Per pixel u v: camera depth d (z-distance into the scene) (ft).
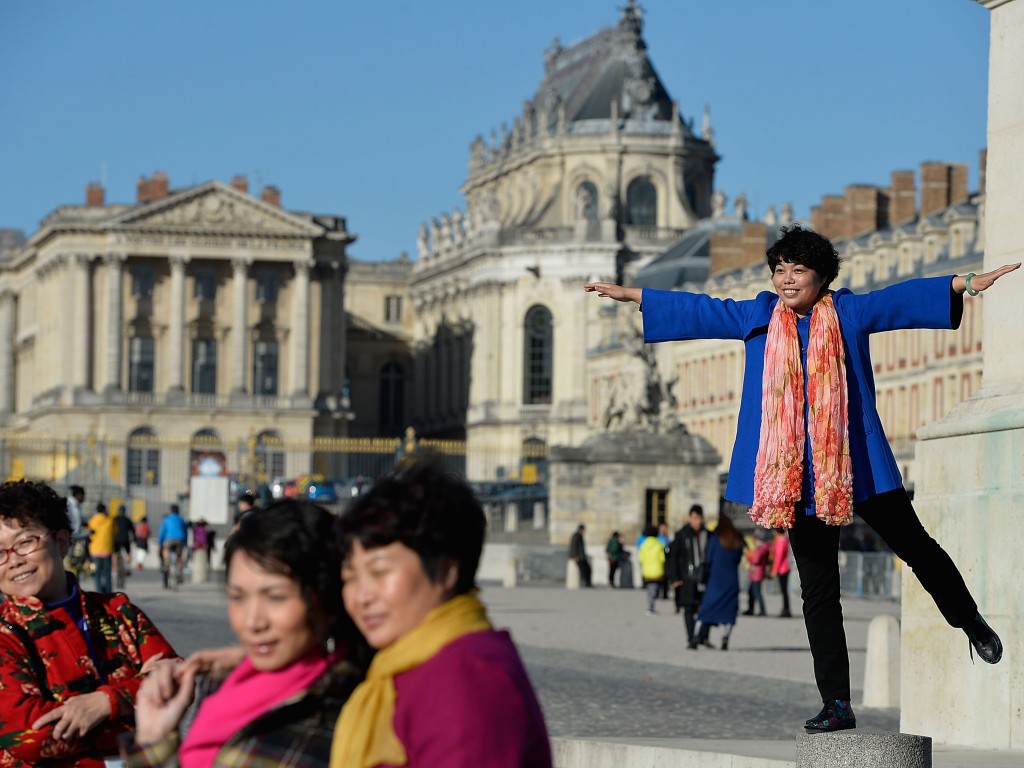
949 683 71.72
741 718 114.83
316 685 30.48
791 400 49.52
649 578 235.61
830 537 51.11
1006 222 73.05
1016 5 73.10
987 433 70.64
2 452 455.22
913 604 73.92
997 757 63.87
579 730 106.32
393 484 29.04
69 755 39.91
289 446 501.97
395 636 28.71
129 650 42.04
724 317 51.13
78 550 248.52
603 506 347.56
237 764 30.17
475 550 29.17
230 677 31.32
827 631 51.34
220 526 422.82
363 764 28.09
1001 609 69.51
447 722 27.27
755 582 250.16
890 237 487.61
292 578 30.40
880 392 476.54
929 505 73.72
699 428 583.58
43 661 40.78
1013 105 73.05
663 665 157.79
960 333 430.61
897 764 49.01
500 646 28.25
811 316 49.96
